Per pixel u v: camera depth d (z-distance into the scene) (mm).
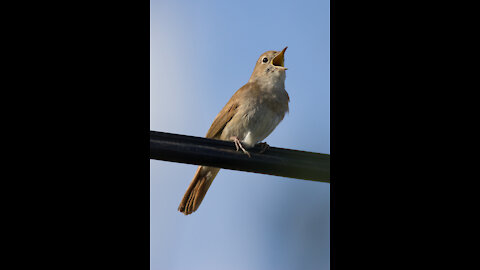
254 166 4316
